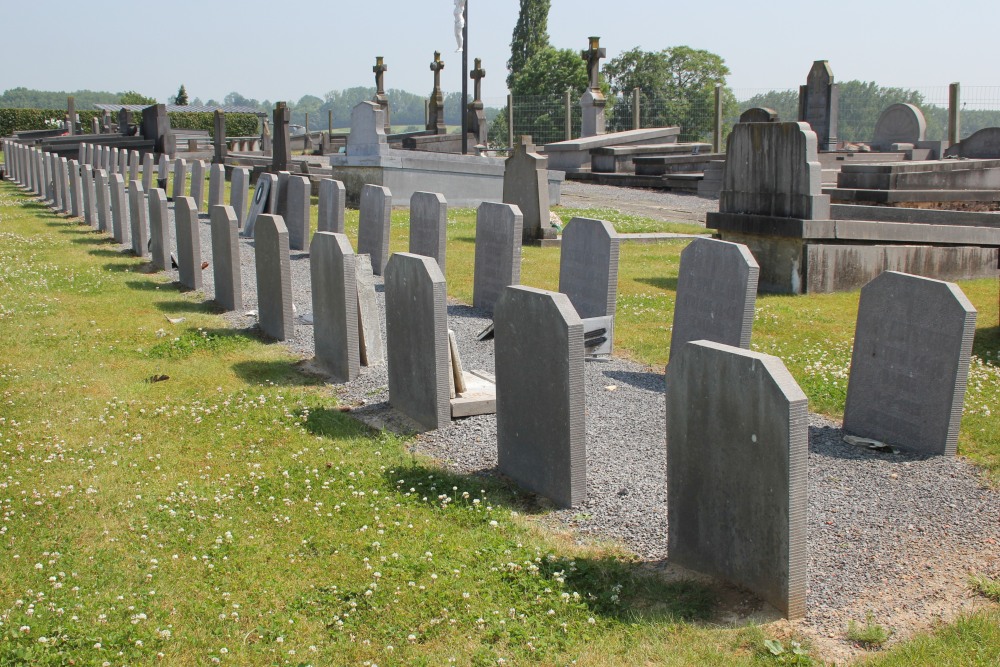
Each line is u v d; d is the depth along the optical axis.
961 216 16.36
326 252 9.17
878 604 4.88
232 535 5.71
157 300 13.09
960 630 4.56
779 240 13.82
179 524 5.90
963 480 6.59
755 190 14.16
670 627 4.62
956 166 21.80
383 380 9.07
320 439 7.43
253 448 7.28
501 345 6.60
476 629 4.64
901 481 6.56
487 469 6.86
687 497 5.25
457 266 15.68
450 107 114.06
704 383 5.03
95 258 16.83
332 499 6.24
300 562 5.37
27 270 15.27
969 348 6.84
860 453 7.16
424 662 4.37
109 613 4.79
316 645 4.54
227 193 27.62
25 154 33.50
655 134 36.66
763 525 4.78
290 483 6.54
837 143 33.66
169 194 27.05
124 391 8.86
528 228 18.34
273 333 10.91
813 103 32.09
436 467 6.85
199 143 46.19
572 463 6.06
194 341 10.64
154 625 4.70
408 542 5.60
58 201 26.08
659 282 14.48
